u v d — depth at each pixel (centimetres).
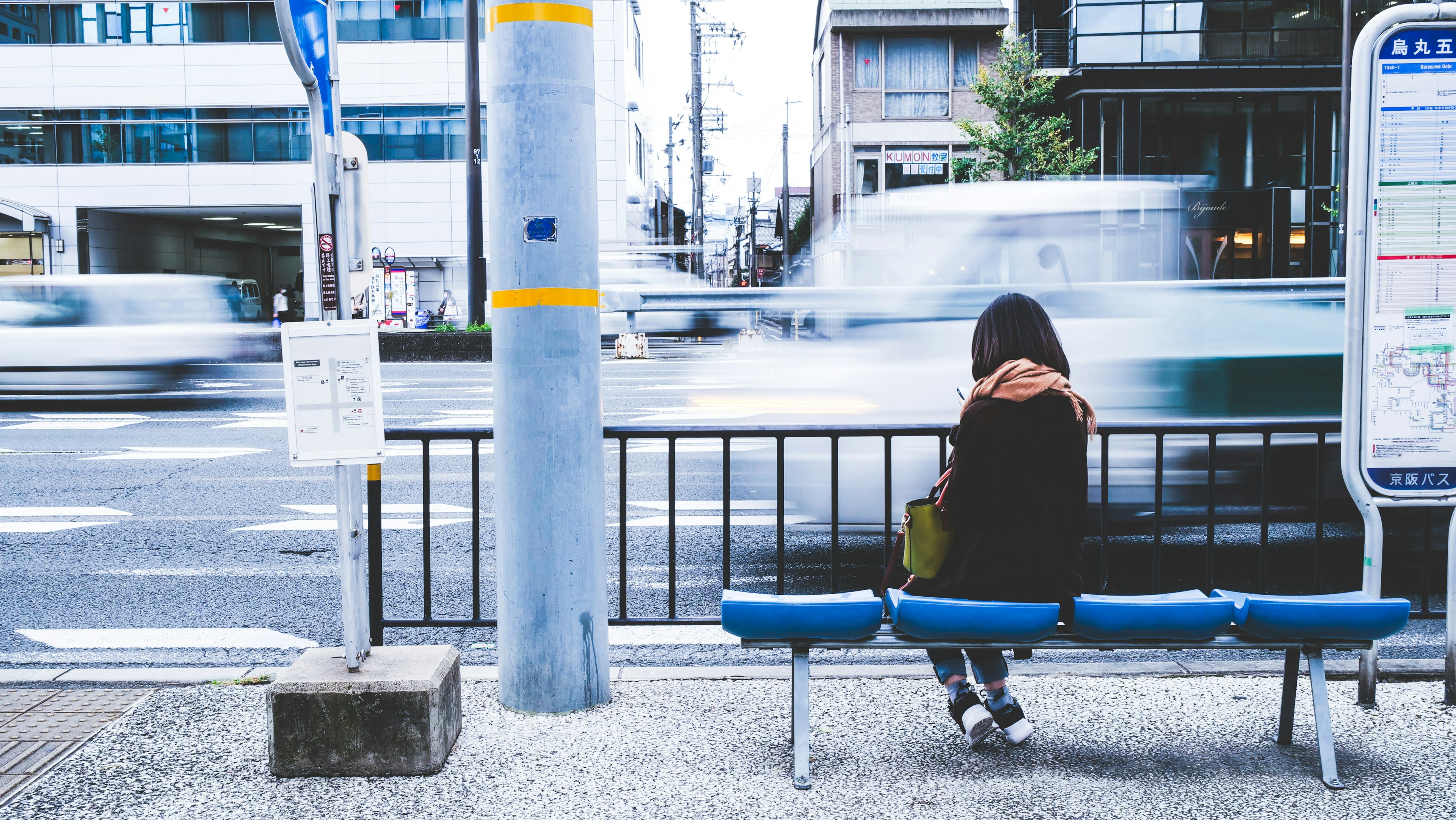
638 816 316
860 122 3178
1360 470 386
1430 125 375
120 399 1596
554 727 382
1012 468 340
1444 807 318
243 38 3575
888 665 484
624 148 3656
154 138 3597
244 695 423
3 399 1504
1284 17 2845
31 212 3538
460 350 2436
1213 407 561
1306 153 2866
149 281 1539
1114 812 316
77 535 753
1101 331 561
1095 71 2839
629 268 2695
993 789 332
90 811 320
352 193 482
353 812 319
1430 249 378
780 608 335
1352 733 375
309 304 2023
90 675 452
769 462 585
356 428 342
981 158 3059
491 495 891
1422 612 458
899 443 555
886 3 3148
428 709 342
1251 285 564
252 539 741
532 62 371
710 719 391
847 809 319
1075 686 427
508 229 376
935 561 351
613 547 694
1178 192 706
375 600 445
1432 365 381
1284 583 588
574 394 388
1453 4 368
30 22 3566
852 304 573
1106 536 460
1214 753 359
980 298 563
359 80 3588
